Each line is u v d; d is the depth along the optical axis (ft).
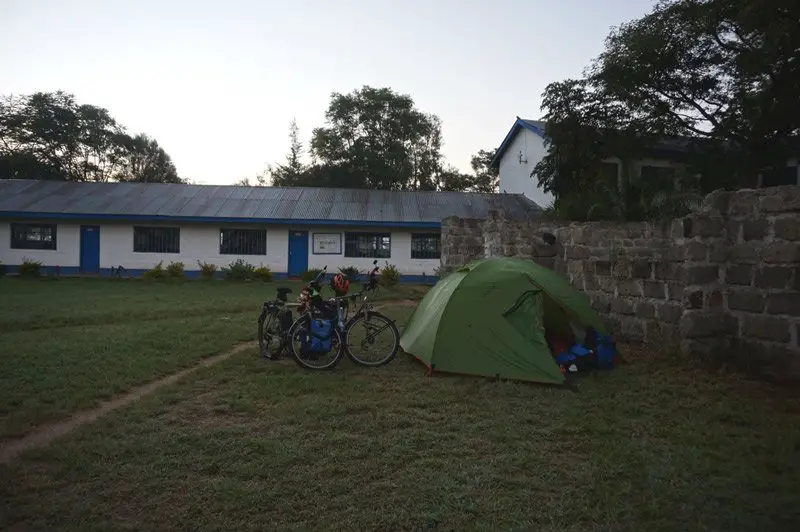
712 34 48.65
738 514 10.13
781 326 18.94
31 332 27.99
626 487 11.25
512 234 40.98
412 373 20.85
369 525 9.85
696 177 54.24
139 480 11.52
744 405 16.34
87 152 122.42
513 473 12.00
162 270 66.90
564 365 20.68
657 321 25.18
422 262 71.20
